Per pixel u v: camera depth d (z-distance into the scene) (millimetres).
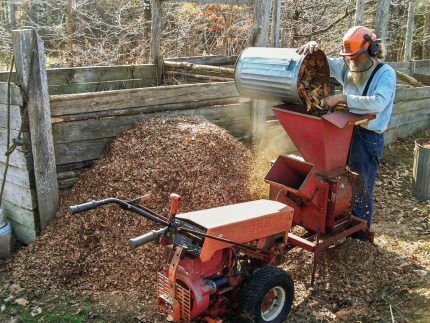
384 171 7660
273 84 4137
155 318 3961
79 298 4277
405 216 6152
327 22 14516
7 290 4406
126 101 5484
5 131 5035
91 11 15367
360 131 4770
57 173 5129
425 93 9336
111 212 4773
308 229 4512
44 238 4883
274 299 3822
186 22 14117
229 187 5156
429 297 4039
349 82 4711
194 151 5164
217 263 3494
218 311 3580
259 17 6746
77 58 12844
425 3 16297
